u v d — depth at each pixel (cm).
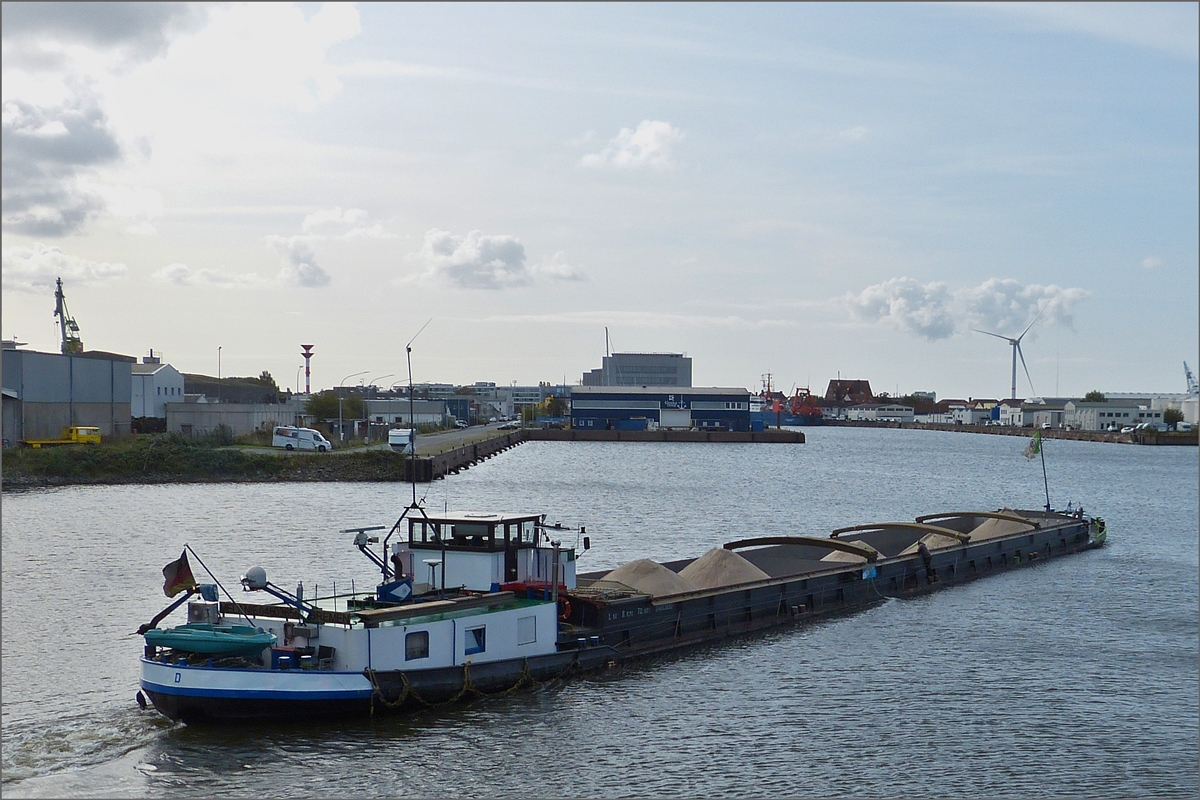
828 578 4944
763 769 2888
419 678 3130
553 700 3366
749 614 4441
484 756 2898
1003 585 5791
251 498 9369
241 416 14438
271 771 2748
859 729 3216
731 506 9844
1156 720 3344
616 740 3056
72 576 5156
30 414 11638
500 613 3366
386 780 2725
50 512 7956
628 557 6344
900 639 4378
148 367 16000
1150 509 10975
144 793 2603
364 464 12006
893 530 6956
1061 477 15738
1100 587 5759
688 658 3950
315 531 7025
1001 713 3397
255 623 3136
